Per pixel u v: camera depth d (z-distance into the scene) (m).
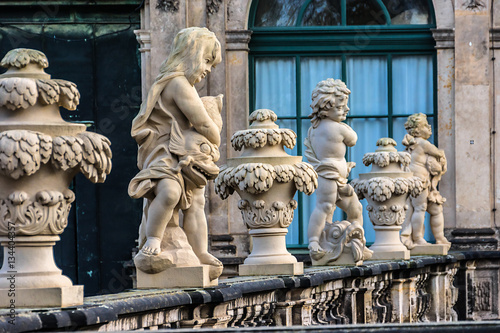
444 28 34.88
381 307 22.75
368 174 25.52
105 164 11.09
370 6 35.47
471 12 34.88
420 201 29.69
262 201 17.73
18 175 10.52
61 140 10.71
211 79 34.47
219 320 13.99
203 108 14.15
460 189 34.88
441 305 28.52
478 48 34.88
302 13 35.34
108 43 33.91
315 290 18.70
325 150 21.41
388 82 35.53
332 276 19.12
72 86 11.15
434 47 35.16
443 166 30.95
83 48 33.91
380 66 35.59
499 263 34.31
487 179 34.88
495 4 34.91
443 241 31.08
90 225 33.66
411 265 24.34
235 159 17.72
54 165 10.76
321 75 35.44
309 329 7.93
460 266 32.84
